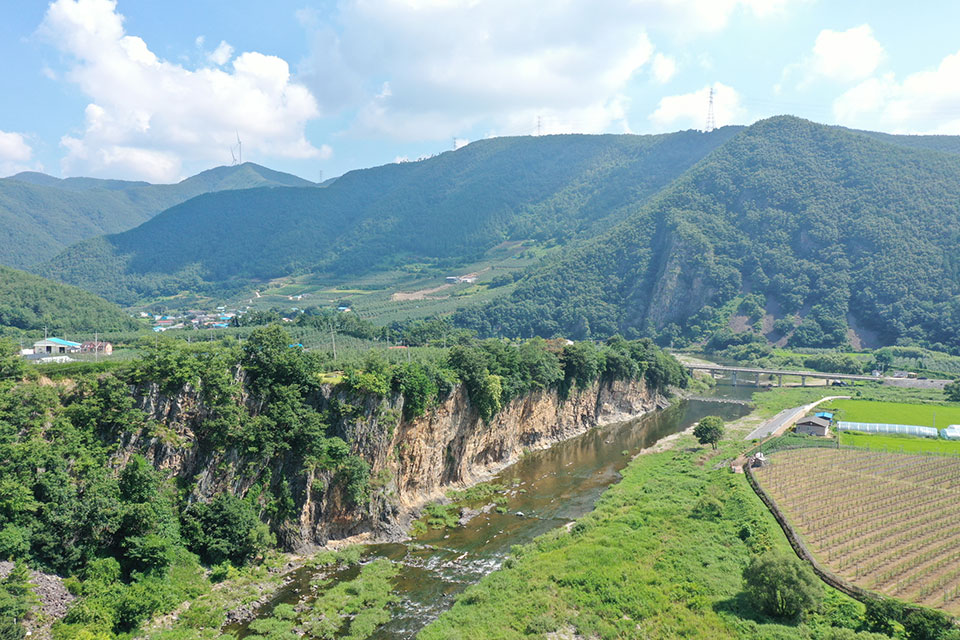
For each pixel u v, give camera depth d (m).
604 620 69.75
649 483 123.62
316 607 73.12
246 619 71.06
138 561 73.56
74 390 79.62
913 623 61.62
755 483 115.25
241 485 86.81
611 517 101.88
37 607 61.94
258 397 92.94
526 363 155.12
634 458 149.50
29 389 74.94
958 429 160.00
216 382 86.88
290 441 91.56
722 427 152.88
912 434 161.25
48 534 67.56
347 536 95.62
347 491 94.19
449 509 110.69
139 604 66.19
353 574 83.75
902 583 75.56
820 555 84.50
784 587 68.12
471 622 68.94
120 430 79.38
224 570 79.12
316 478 91.81
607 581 76.88
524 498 119.56
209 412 86.56
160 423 82.75
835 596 72.31
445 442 118.69
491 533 100.44
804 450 144.75
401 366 108.12
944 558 82.38
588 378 179.88
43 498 69.44
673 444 163.12
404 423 106.94
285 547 88.50
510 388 140.75
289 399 92.50
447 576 84.06
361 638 67.06
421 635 66.12
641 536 91.56
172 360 84.94
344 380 98.25
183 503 81.81
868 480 119.06
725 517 99.50
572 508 113.50
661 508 104.62
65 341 130.25
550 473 137.88
